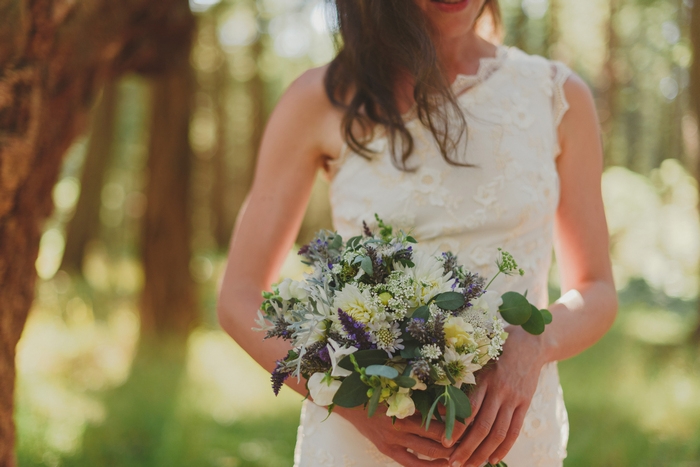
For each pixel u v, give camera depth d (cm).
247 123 1544
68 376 579
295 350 126
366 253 129
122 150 1338
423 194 153
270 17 1014
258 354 149
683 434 412
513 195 153
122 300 884
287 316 131
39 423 435
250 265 159
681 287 1035
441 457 129
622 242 1162
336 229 166
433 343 117
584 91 165
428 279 126
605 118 802
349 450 152
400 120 153
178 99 688
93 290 888
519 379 135
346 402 118
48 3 190
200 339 705
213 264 1176
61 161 224
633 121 1059
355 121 159
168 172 687
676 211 1159
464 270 133
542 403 158
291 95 164
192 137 707
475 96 158
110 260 1230
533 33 688
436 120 154
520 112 158
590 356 540
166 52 391
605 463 377
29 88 190
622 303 902
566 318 149
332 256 140
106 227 1423
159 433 436
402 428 129
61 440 418
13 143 185
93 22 221
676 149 984
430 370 116
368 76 155
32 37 190
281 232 162
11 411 201
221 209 1577
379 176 156
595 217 163
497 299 132
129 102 1215
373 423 134
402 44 150
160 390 531
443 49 163
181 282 688
